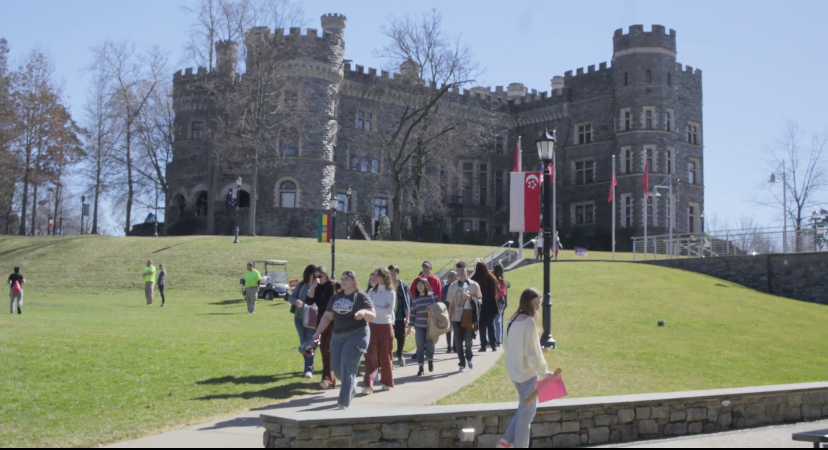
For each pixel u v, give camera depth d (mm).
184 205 63094
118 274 39969
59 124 60906
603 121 68438
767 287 37062
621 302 27469
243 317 26375
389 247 47469
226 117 61500
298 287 14609
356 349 11570
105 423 10688
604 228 66938
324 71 58438
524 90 78500
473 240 67062
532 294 10023
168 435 10023
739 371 18094
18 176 60562
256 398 12500
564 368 16844
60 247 46094
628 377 16281
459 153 61531
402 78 59312
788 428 12812
